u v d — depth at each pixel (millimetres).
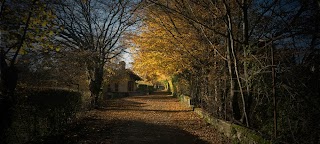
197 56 13477
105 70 30203
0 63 5133
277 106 6598
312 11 8531
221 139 9203
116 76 35281
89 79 20188
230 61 9672
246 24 8891
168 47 15016
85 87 22000
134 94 49500
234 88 9617
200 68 15328
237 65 8781
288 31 8906
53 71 13344
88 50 18438
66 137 8664
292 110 5980
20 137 5770
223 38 12023
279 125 6406
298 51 6762
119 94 39750
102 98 28469
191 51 13555
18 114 5633
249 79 7715
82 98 15430
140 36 16750
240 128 8008
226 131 9492
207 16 11953
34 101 6645
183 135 10125
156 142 8930
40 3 6090
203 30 11477
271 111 7074
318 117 5531
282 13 9992
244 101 8289
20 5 5922
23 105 5883
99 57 20281
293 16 9680
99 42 20766
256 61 7578
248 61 8062
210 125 12070
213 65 12906
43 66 11289
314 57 6410
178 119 14602
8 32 5875
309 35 7660
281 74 6391
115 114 17062
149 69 20438
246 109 8211
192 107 18734
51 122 8164
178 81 28906
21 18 5898
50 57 11750
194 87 20000
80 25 20297
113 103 26531
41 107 7160
